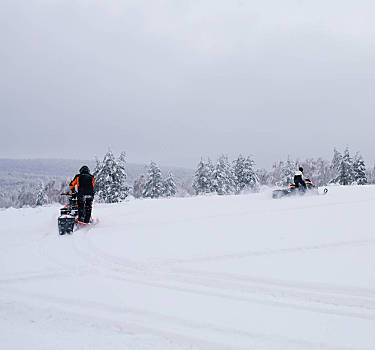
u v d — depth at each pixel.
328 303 3.54
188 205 11.70
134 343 2.87
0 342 2.93
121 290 4.05
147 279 4.43
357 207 8.73
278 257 5.02
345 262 4.63
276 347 2.73
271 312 3.37
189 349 2.76
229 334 2.95
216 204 11.51
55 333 3.09
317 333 2.94
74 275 4.69
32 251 6.20
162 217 9.36
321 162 75.88
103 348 2.79
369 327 3.02
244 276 4.34
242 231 6.82
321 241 5.71
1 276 4.71
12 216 11.36
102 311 3.48
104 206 12.85
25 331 3.14
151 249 5.83
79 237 7.31
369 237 5.78
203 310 3.44
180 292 3.95
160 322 3.21
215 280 4.28
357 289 3.78
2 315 3.49
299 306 3.49
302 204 9.95
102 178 35.12
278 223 7.37
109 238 7.01
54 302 3.75
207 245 5.88
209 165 45.59
